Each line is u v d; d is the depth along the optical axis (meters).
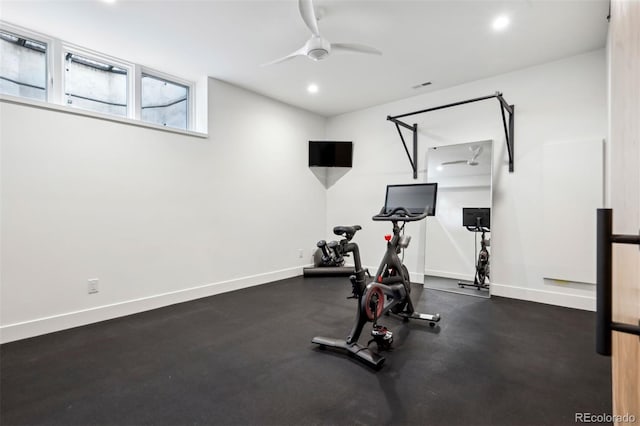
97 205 3.10
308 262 5.43
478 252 4.07
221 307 3.51
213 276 4.07
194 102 4.09
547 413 1.69
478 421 1.62
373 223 5.21
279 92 4.55
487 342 2.56
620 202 0.74
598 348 0.53
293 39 3.11
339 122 5.61
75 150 2.96
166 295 3.59
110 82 3.44
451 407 1.74
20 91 2.88
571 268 3.43
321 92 4.55
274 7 2.60
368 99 4.83
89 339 2.64
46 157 2.80
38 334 2.72
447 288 4.29
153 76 3.79
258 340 2.63
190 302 3.71
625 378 0.66
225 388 1.93
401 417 1.66
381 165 5.10
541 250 3.63
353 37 3.06
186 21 2.79
